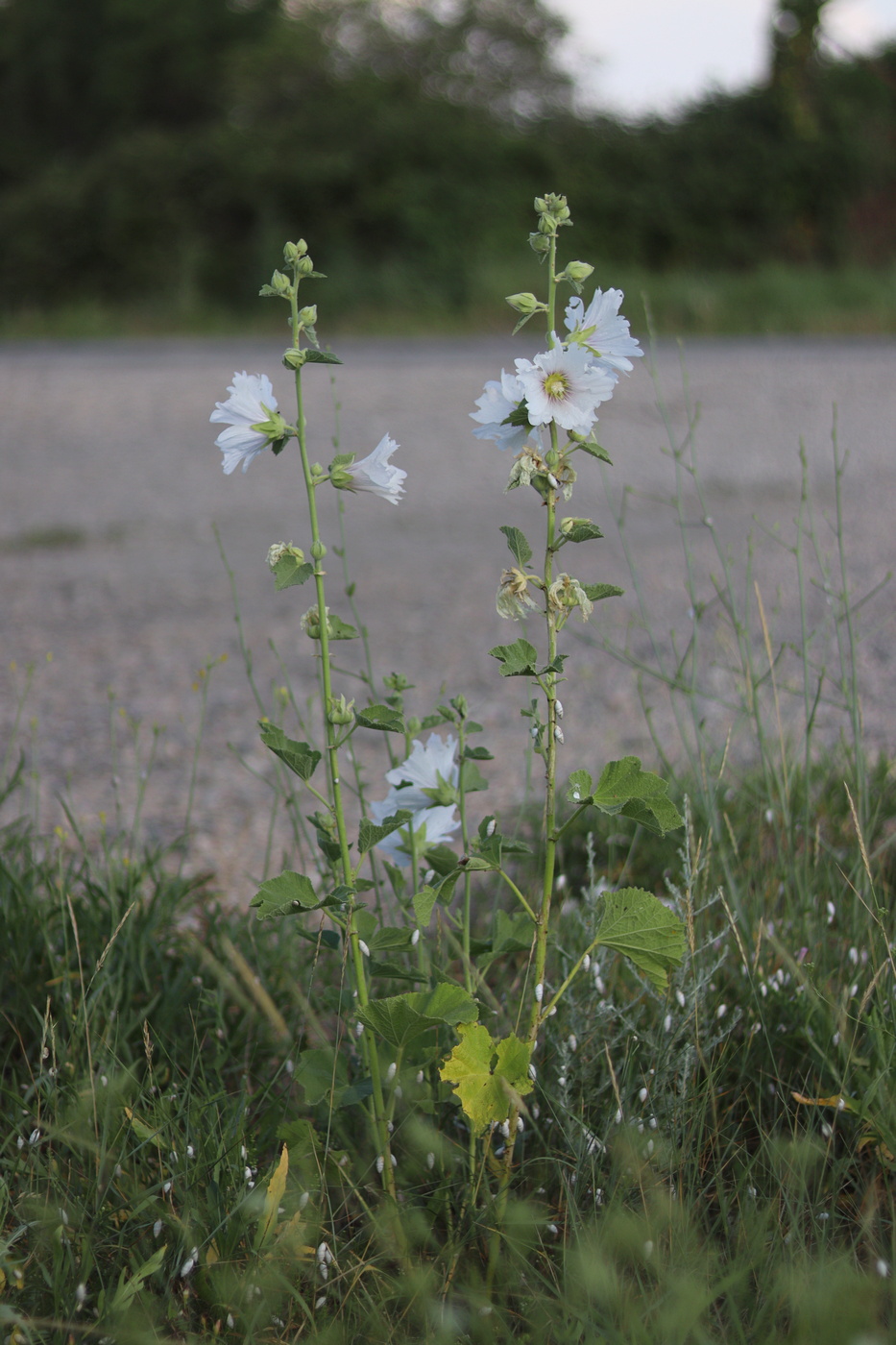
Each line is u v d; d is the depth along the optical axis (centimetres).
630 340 162
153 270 1892
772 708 376
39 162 2833
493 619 507
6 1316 144
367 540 666
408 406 1018
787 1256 152
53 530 704
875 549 564
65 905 231
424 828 184
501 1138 178
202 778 357
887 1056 181
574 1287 148
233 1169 170
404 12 2291
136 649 487
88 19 2812
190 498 779
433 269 1723
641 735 366
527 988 186
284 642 491
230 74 2256
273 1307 155
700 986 185
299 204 1847
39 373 1275
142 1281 156
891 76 1970
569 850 286
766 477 742
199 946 234
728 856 247
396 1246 162
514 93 2267
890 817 278
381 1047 173
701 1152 179
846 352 1259
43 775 362
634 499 714
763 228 1912
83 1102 180
